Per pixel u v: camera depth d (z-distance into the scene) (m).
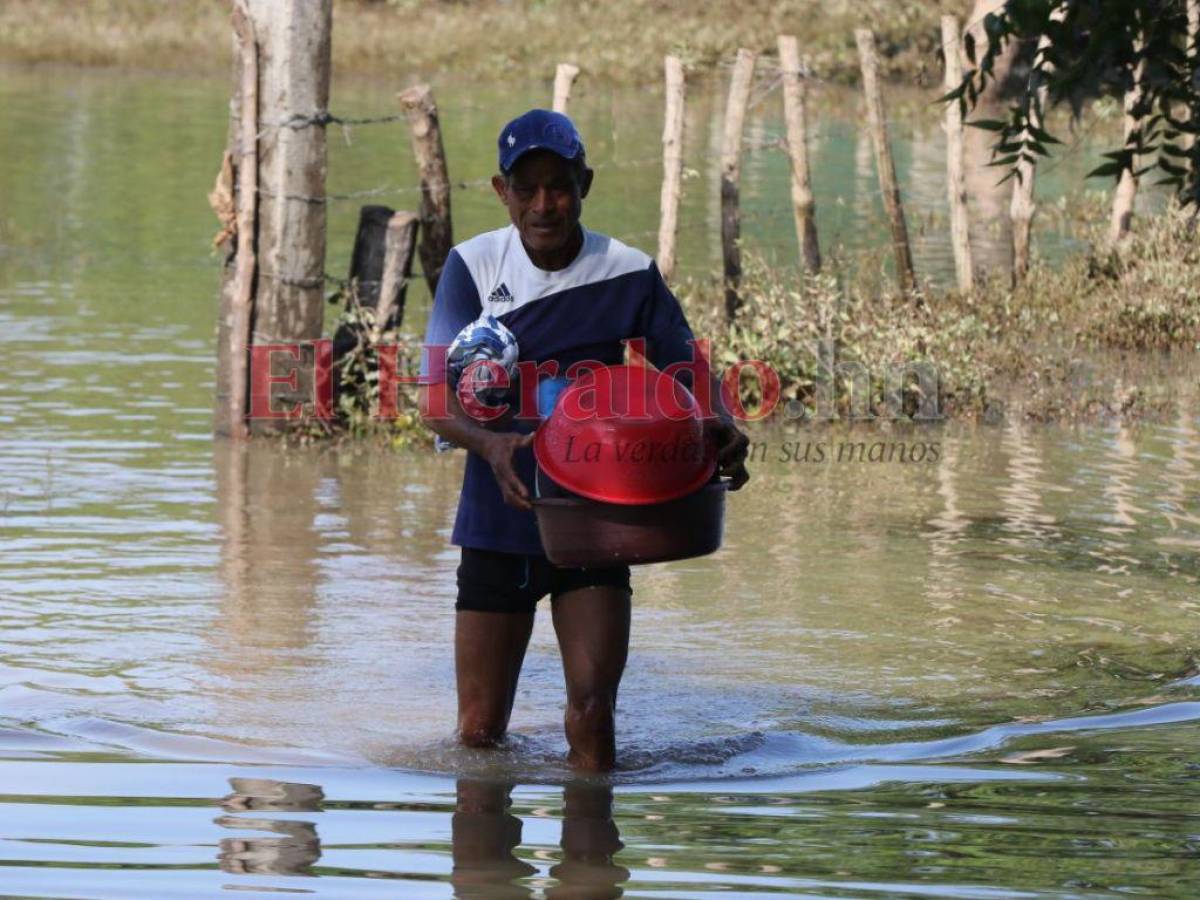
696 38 98.12
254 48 29.88
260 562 22.72
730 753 15.74
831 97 87.38
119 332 38.22
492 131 75.00
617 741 16.08
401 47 101.81
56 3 107.75
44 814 13.46
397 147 69.62
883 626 20.25
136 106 80.62
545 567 15.26
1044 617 20.64
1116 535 24.44
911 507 26.06
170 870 12.20
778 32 98.69
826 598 21.36
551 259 15.09
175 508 25.42
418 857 12.62
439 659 18.88
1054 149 69.19
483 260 15.26
